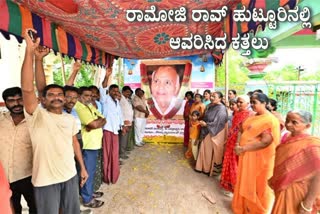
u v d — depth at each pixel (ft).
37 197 6.46
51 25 8.52
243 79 40.16
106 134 12.50
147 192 11.79
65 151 6.70
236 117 11.38
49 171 6.42
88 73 24.82
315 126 15.33
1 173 4.10
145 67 22.53
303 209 5.40
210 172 13.96
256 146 8.27
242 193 8.90
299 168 5.52
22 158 6.65
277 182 5.98
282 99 16.92
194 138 15.52
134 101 20.88
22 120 6.63
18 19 6.59
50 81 18.42
